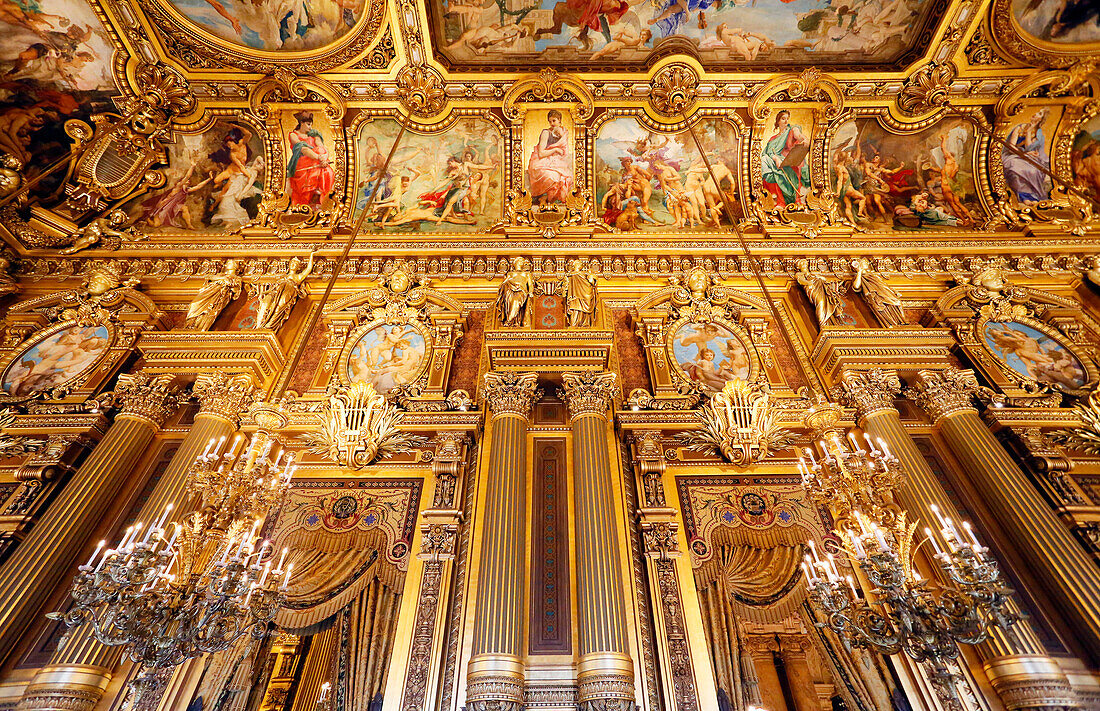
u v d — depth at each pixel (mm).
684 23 9750
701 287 9750
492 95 10305
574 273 9742
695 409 8164
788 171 10914
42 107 9438
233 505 5477
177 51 9469
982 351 8742
